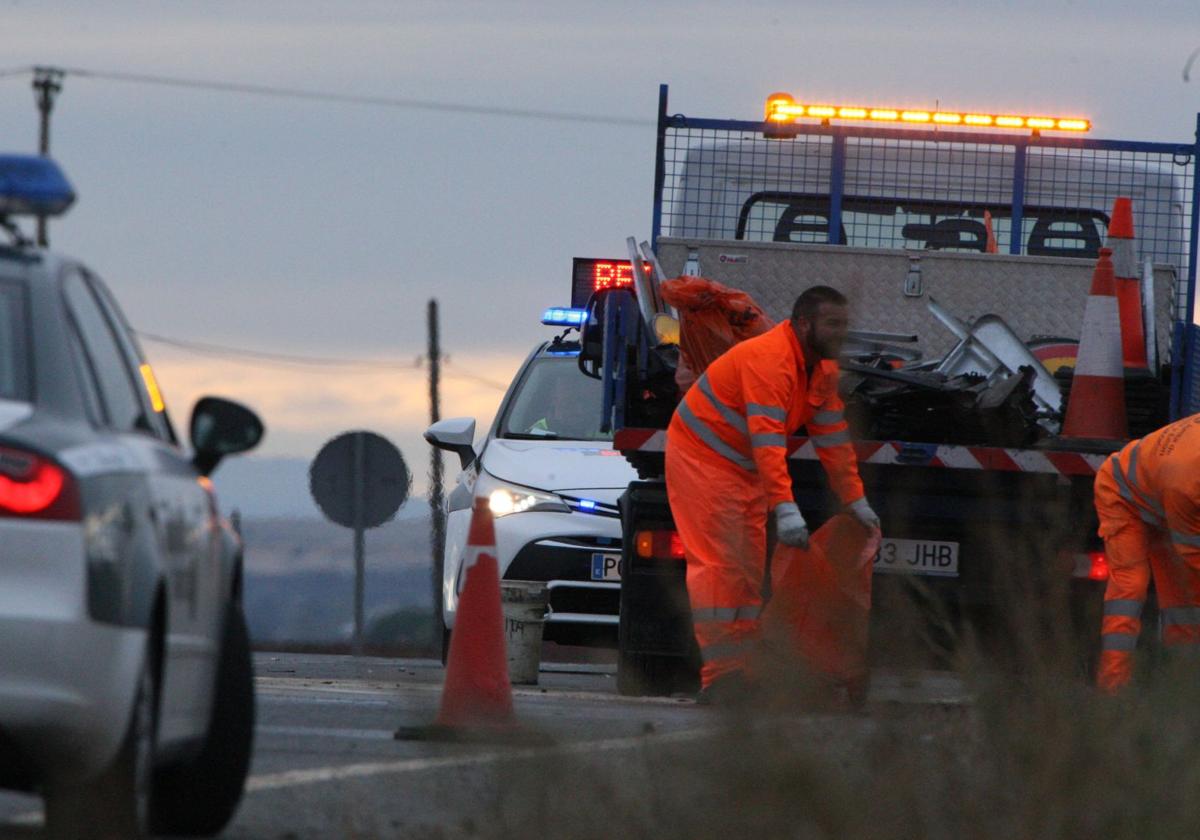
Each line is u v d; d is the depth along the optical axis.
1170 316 48.22
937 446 41.22
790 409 37.94
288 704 36.72
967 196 50.75
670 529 42.16
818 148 50.50
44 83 143.00
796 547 37.12
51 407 18.48
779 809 15.95
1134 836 17.17
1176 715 21.45
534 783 17.36
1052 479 41.38
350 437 67.75
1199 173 49.03
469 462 56.06
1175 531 37.00
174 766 20.70
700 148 50.19
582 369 52.00
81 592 17.23
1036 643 24.17
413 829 19.56
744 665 18.64
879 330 46.72
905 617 25.11
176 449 22.19
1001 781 18.59
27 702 17.02
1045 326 46.69
